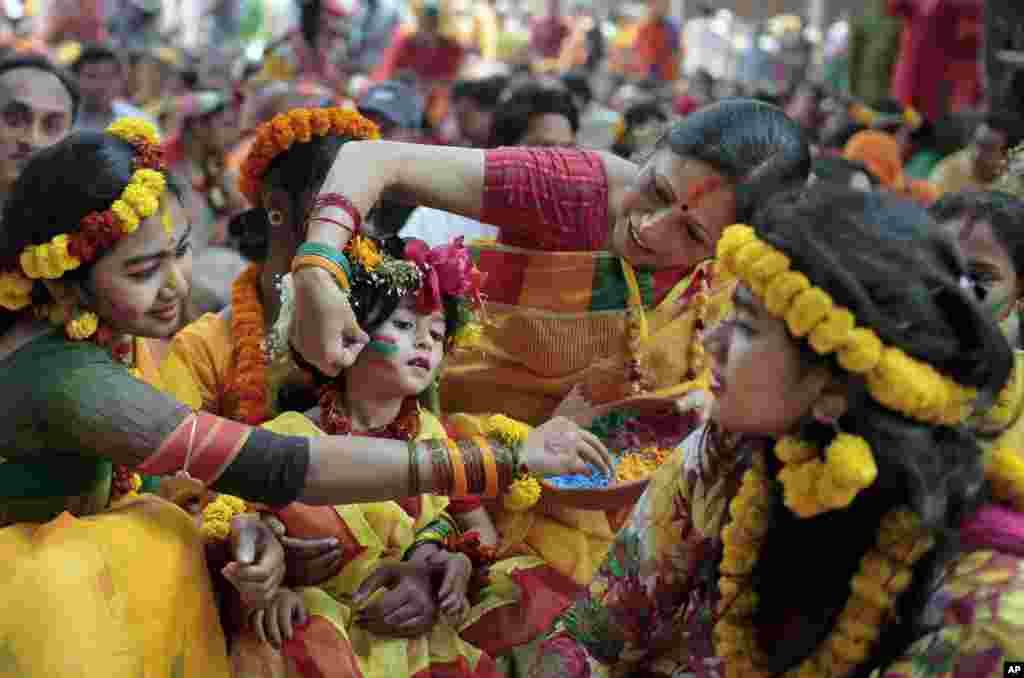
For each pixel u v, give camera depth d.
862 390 1.45
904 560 1.53
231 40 12.15
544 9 14.07
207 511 2.08
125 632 1.82
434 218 3.15
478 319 2.36
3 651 1.77
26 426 1.89
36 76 3.53
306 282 2.01
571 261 2.38
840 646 1.57
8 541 1.86
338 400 2.27
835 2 15.83
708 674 1.84
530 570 2.43
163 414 1.86
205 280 3.63
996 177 3.14
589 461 2.01
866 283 1.43
